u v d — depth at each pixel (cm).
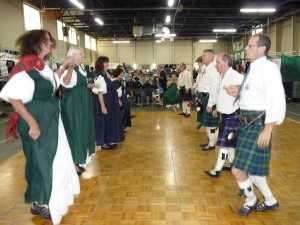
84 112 299
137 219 227
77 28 1633
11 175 326
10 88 183
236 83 276
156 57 2122
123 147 443
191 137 506
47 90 197
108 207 247
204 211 239
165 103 890
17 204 255
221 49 2153
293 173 324
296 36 1245
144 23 1488
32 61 191
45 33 199
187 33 1858
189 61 2119
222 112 294
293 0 1048
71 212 239
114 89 419
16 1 958
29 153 200
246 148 207
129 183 300
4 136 547
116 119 423
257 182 228
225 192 276
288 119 691
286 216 229
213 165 355
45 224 221
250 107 205
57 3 1134
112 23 1505
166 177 316
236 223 220
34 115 193
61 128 210
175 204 252
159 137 509
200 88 423
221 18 1421
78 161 294
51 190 198
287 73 1009
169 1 985
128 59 2122
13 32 941
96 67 402
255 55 202
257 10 1024
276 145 444
